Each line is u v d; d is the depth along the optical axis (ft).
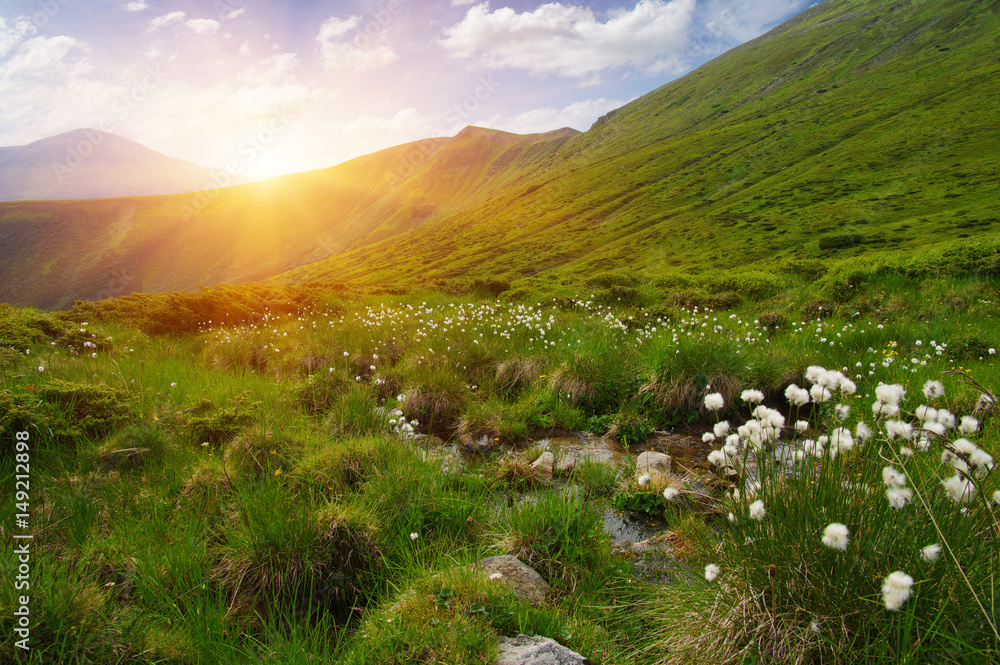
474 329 33.58
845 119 368.48
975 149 250.37
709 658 9.45
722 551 11.05
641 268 237.25
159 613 10.73
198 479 15.55
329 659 9.82
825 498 9.61
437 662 8.91
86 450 16.46
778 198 284.82
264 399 22.93
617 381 26.37
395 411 21.42
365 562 13.14
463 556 13.14
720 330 32.53
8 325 29.04
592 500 17.16
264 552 12.46
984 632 8.04
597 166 544.21
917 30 474.08
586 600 12.01
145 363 27.30
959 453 8.77
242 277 563.48
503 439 23.09
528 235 403.13
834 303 43.39
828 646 8.73
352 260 533.14
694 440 22.77
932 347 28.53
